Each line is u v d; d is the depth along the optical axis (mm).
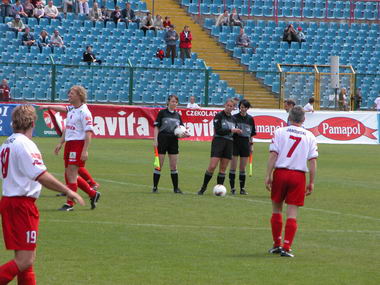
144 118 95562
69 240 30484
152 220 36094
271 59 122125
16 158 20344
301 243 31344
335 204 43906
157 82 107125
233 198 45406
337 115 102562
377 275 25656
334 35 133375
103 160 67500
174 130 46312
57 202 41125
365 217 39000
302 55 125688
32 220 20609
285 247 28469
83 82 101688
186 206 41188
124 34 116750
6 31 108000
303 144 28078
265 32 129750
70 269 25453
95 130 93625
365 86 120875
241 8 133500
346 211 41125
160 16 120875
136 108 95312
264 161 72125
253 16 133875
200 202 42969
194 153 77750
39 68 100000
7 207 20453
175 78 108062
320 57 125188
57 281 23734
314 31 132750
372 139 103500
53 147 77375
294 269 26344
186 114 96625
